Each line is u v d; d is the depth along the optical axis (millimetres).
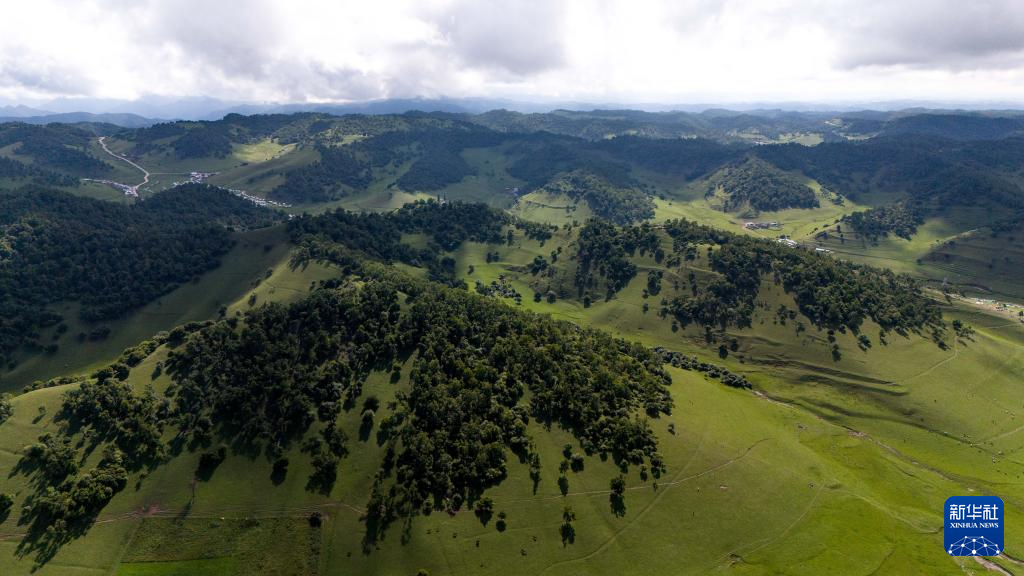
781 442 150625
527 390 150625
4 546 106875
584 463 130250
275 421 134125
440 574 106812
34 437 126688
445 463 123875
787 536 116250
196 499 118750
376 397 142750
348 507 118750
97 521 113062
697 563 110062
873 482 140875
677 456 135125
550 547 112375
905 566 108562
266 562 109625
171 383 144500
